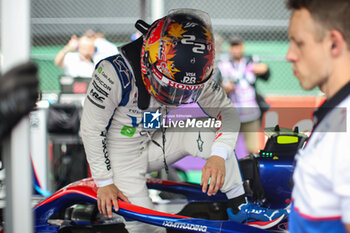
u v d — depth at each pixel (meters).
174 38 1.91
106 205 2.19
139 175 2.49
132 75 2.22
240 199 2.39
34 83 0.84
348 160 1.00
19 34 1.11
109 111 2.23
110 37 7.84
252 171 2.37
